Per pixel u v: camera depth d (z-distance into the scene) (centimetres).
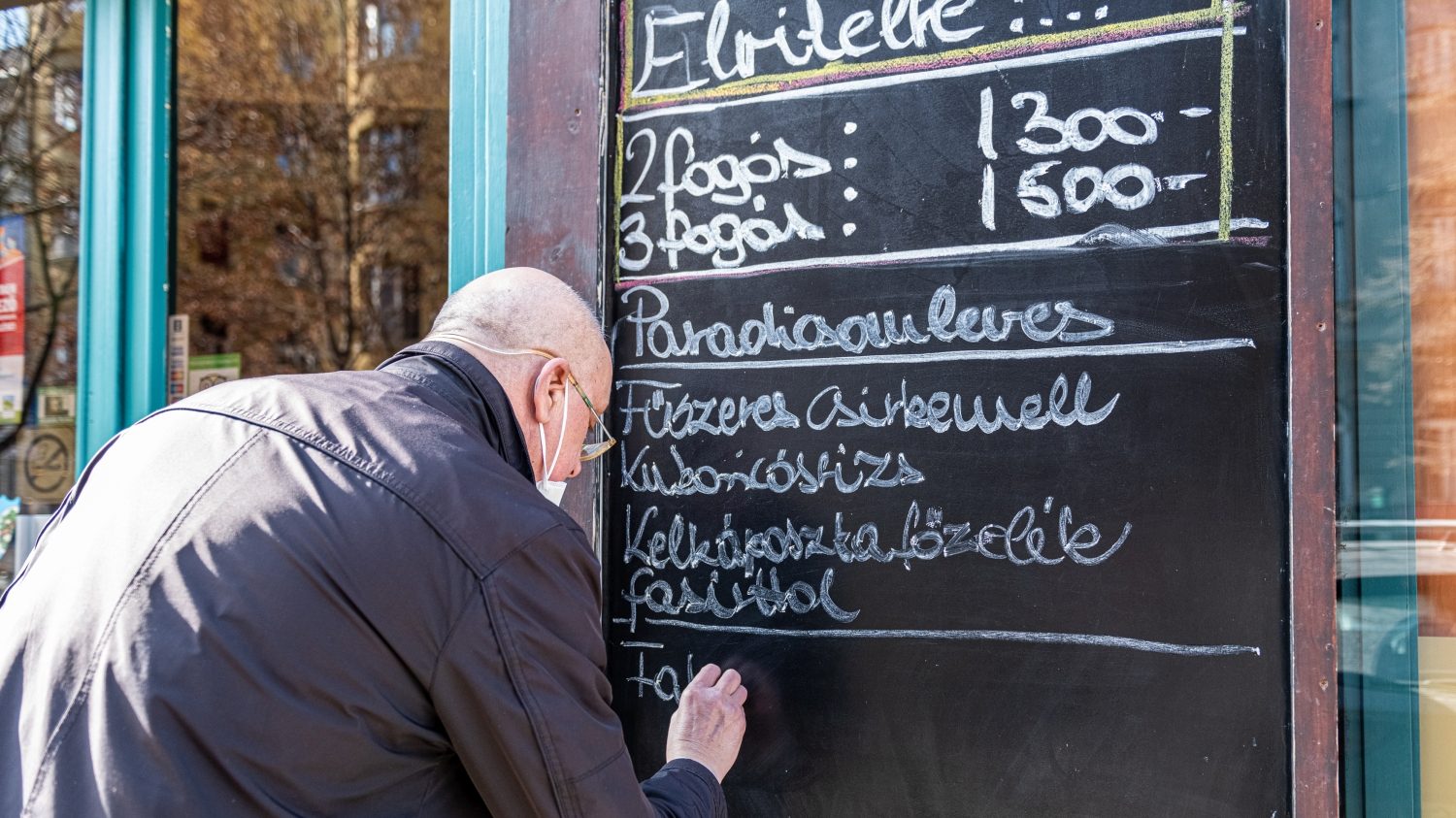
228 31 470
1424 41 151
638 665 182
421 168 648
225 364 281
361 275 694
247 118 545
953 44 164
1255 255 147
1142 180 153
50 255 269
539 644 111
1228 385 148
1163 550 150
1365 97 150
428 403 124
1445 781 148
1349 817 145
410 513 109
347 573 105
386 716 106
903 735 164
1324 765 140
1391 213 150
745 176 178
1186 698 149
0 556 269
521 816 112
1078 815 153
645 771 181
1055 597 156
